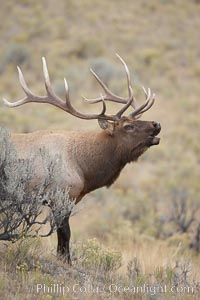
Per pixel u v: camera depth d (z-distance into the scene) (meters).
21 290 27.70
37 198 30.05
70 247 35.75
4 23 171.25
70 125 109.44
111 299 29.03
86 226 61.66
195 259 46.22
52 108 119.19
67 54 155.00
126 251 44.19
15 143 33.25
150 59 154.38
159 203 77.44
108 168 35.50
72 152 34.31
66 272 31.84
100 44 160.88
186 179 93.19
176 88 139.25
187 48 162.50
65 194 30.78
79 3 180.62
